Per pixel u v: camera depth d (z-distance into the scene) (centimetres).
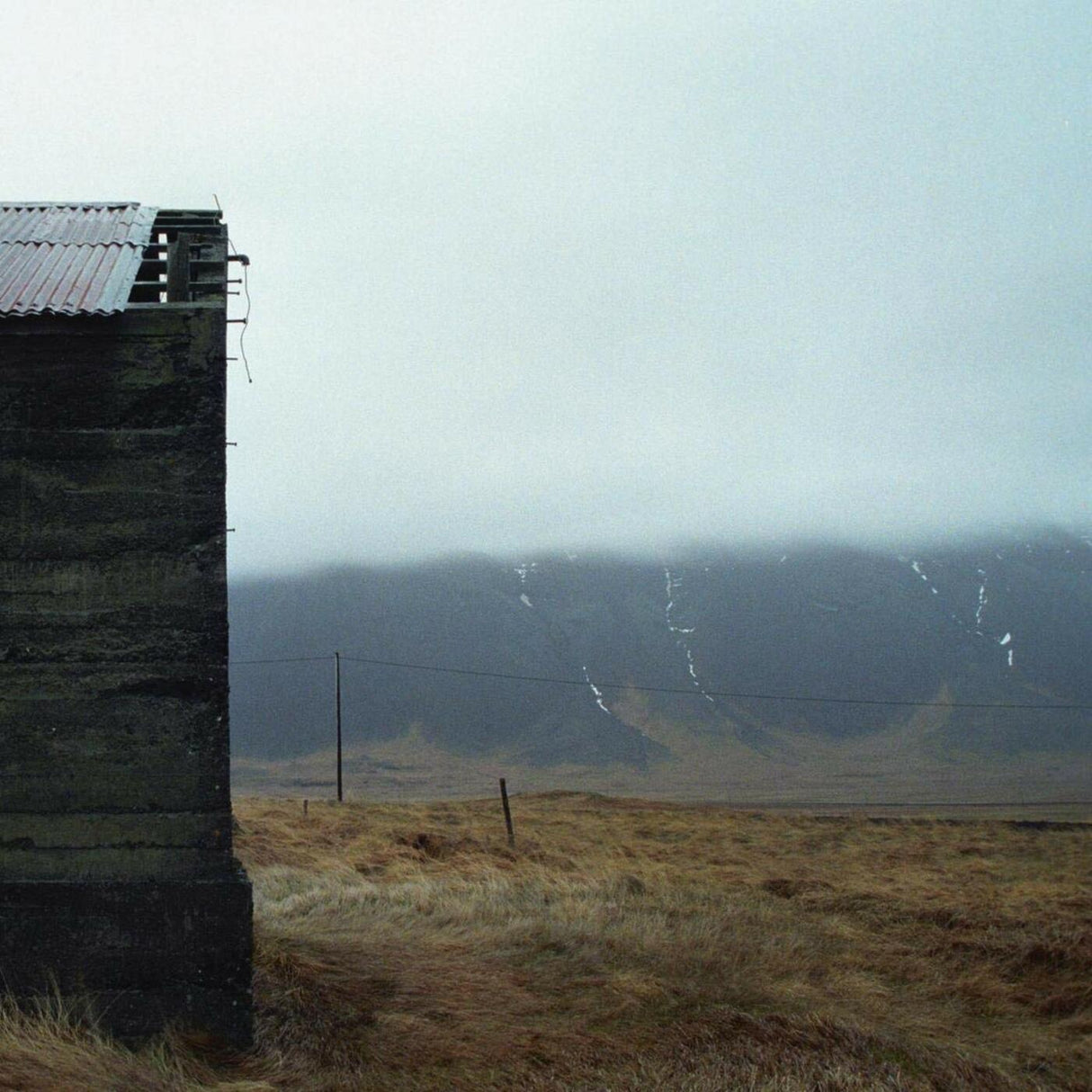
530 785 19088
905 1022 1041
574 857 2711
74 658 844
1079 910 1683
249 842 2334
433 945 1202
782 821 4681
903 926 1538
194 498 864
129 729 841
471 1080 810
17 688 838
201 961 821
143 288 971
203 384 875
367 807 4238
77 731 839
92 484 859
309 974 1005
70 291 888
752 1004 1028
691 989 1047
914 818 5097
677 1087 797
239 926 826
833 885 2080
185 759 842
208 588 857
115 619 850
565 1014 980
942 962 1305
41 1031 757
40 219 1098
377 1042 877
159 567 856
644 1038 915
